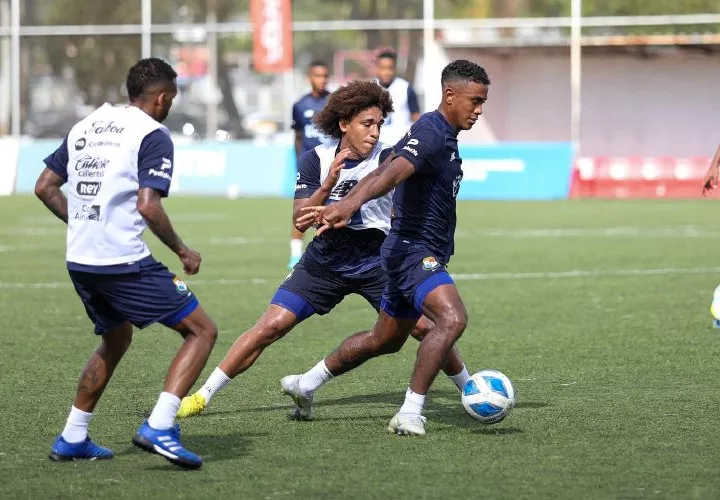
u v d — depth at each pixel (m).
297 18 173.38
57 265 54.19
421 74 125.31
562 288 44.75
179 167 101.62
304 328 36.19
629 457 20.30
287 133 107.25
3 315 38.81
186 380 19.31
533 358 30.62
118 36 122.75
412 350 32.25
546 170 95.69
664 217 77.81
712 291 43.44
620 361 30.11
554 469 19.48
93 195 19.00
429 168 21.48
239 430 22.72
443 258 22.52
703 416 23.69
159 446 19.09
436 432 22.47
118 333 20.05
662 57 115.81
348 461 20.12
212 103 110.44
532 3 150.62
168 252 60.50
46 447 21.17
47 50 122.62
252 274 50.12
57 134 123.00
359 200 20.52
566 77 118.75
